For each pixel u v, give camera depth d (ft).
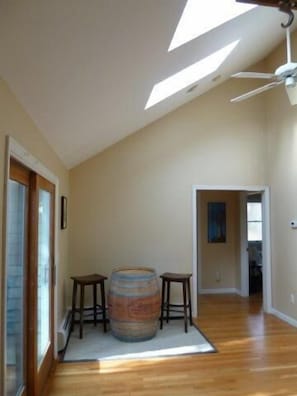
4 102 5.83
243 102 17.26
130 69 8.31
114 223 16.25
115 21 5.83
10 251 7.27
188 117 16.88
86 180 16.21
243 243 20.94
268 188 17.15
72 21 5.20
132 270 14.57
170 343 12.85
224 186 16.90
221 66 13.60
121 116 12.42
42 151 9.31
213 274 21.91
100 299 15.83
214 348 12.34
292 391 9.29
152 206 16.48
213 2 8.03
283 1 7.99
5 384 5.95
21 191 8.21
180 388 9.46
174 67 10.05
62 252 13.71
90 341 13.08
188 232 16.60
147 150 16.58
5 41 4.84
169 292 15.66
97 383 9.78
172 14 6.65
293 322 14.94
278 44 15.85
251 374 10.30
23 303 8.51
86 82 7.70
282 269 15.94
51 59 5.94
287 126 15.51
